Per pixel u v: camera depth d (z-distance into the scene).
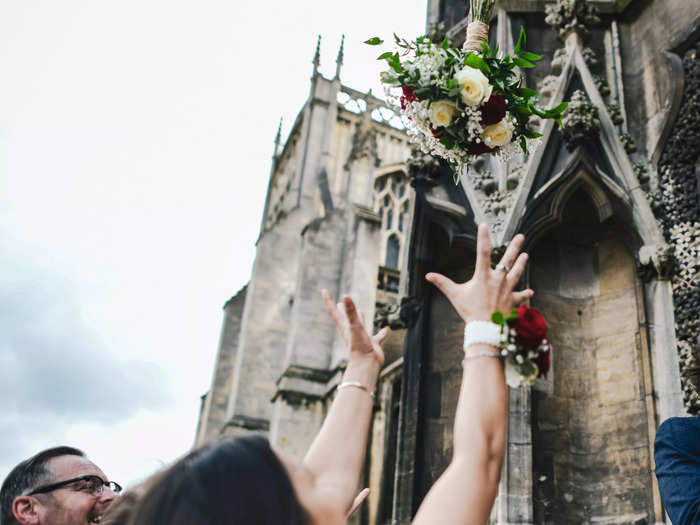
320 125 39.78
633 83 9.29
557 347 8.37
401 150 41.06
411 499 8.42
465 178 9.07
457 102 4.04
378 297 28.36
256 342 32.94
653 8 9.34
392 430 20.75
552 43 9.80
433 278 2.24
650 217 8.12
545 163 8.65
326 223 29.78
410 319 9.45
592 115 8.54
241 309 37.19
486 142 4.21
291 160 42.94
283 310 33.88
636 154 8.77
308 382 26.66
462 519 1.70
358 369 2.39
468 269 9.31
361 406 2.30
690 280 7.70
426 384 9.03
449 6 12.08
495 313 2.07
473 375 2.03
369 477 20.64
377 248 28.48
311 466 2.01
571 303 8.68
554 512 7.46
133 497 1.86
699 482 3.24
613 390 8.01
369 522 19.97
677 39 8.76
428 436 8.73
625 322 8.20
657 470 3.47
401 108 4.35
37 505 3.44
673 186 8.25
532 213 8.47
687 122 8.30
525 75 9.50
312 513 1.58
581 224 8.84
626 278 8.39
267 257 34.81
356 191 32.72
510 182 8.84
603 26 9.74
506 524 7.19
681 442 3.41
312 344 27.55
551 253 8.88
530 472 7.45
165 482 1.34
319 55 41.72
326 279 28.89
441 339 9.14
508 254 2.23
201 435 34.62
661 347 7.66
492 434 1.90
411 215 10.08
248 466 1.36
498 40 9.82
